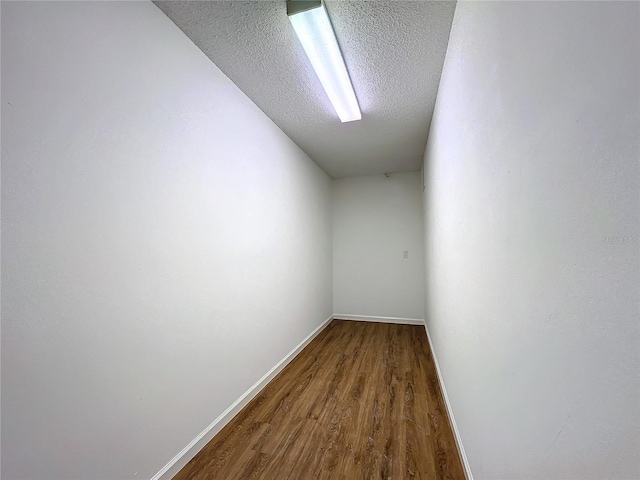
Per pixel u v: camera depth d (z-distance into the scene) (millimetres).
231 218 1850
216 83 1730
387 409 1874
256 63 1713
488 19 919
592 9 445
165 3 1297
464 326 1350
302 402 1974
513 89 737
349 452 1481
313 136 2812
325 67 1723
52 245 911
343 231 4422
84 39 1020
